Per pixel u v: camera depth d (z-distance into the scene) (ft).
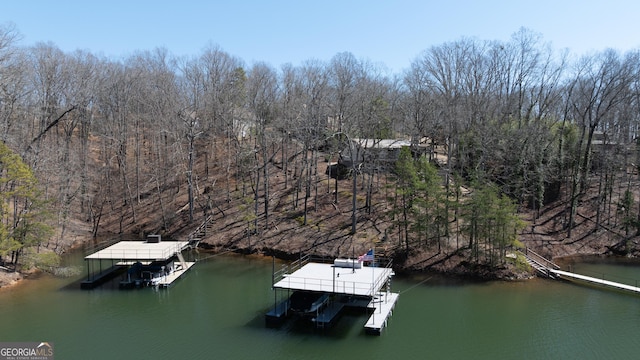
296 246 177.58
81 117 227.81
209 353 98.12
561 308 123.03
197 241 191.72
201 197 224.12
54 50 244.22
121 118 242.17
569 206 199.31
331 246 173.06
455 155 228.43
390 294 130.62
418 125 218.38
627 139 223.92
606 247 176.45
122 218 215.10
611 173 195.21
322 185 221.87
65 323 114.52
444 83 229.66
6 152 140.26
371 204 197.77
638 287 136.87
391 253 164.76
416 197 163.22
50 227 151.02
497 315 118.93
